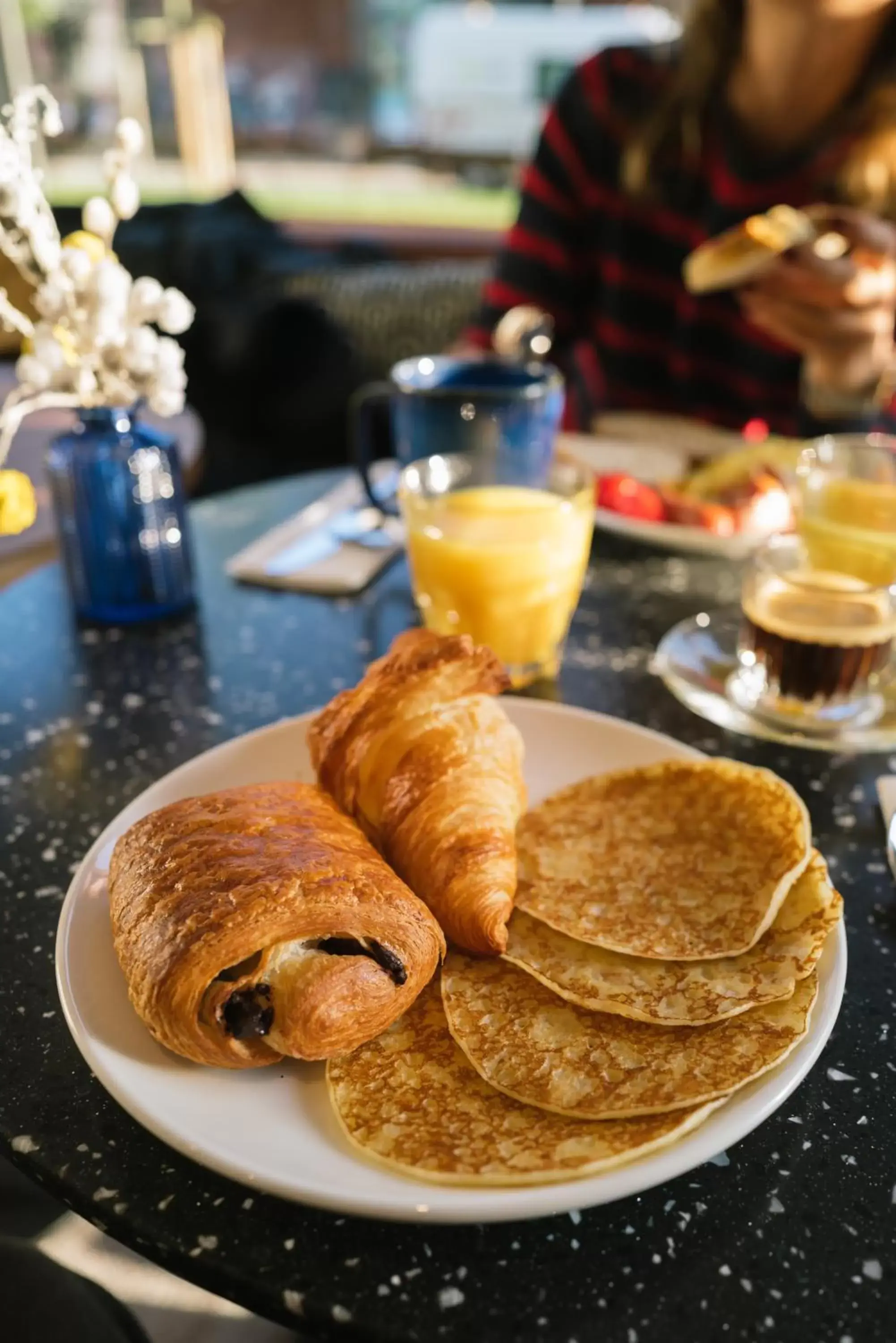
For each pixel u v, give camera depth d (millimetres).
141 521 525
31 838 401
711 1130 271
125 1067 293
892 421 769
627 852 368
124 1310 358
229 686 493
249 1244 270
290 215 1683
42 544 625
